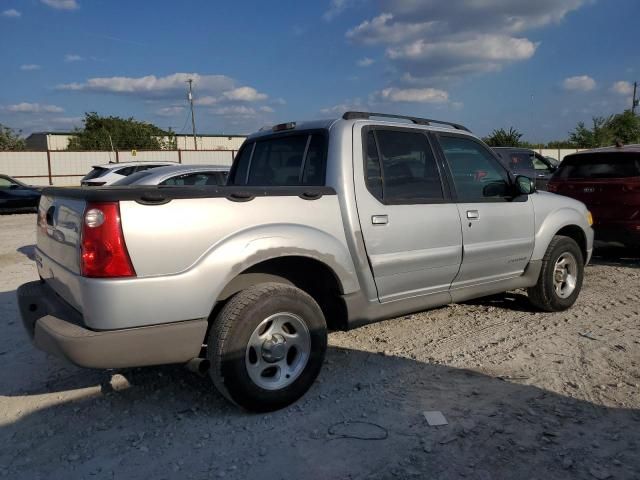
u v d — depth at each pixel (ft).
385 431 11.21
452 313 19.40
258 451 10.55
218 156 123.75
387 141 14.56
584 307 20.08
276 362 12.05
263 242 11.73
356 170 13.69
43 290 13.05
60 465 10.20
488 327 17.80
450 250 15.42
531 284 18.43
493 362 14.83
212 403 12.60
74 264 11.00
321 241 12.65
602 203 27.07
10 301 21.54
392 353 15.55
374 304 14.12
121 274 10.37
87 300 10.38
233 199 11.63
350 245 13.35
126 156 115.34
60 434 11.32
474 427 11.33
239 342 11.35
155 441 10.98
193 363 11.73
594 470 9.80
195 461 10.26
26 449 10.77
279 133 15.71
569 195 28.35
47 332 10.70
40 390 13.41
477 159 16.94
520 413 11.91
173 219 10.82
